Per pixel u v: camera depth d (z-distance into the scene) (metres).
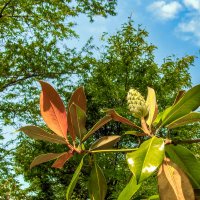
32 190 17.23
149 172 0.99
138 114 1.39
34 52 16.70
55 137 1.37
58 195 17.64
